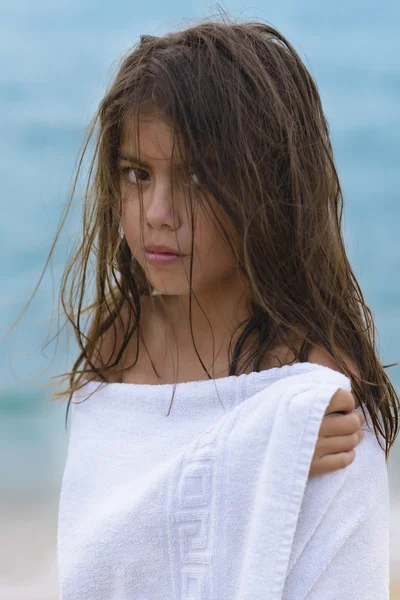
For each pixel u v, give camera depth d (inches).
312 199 90.5
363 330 92.5
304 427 75.4
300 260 88.0
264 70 88.3
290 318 86.6
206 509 79.8
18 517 279.4
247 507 78.2
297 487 74.5
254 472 78.4
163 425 89.1
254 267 85.6
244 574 75.1
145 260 86.6
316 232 89.9
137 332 99.1
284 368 83.5
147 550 82.5
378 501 84.4
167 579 81.7
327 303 88.7
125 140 87.1
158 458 88.0
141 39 95.9
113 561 84.2
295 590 77.8
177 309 95.6
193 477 80.8
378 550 83.2
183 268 85.0
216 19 103.7
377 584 82.0
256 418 79.4
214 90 84.9
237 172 84.1
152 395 90.8
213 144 83.7
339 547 79.1
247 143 84.9
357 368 87.9
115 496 88.7
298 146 90.1
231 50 88.0
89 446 93.9
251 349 88.5
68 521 92.5
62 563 90.7
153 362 97.3
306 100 93.4
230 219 84.1
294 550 77.7
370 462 84.4
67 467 95.3
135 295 100.0
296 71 93.5
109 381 99.9
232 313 91.1
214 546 79.0
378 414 88.9
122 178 89.0
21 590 234.8
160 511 81.8
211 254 85.0
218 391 86.1
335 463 77.6
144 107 83.8
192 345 94.2
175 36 91.5
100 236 100.0
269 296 86.3
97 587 85.2
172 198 83.5
